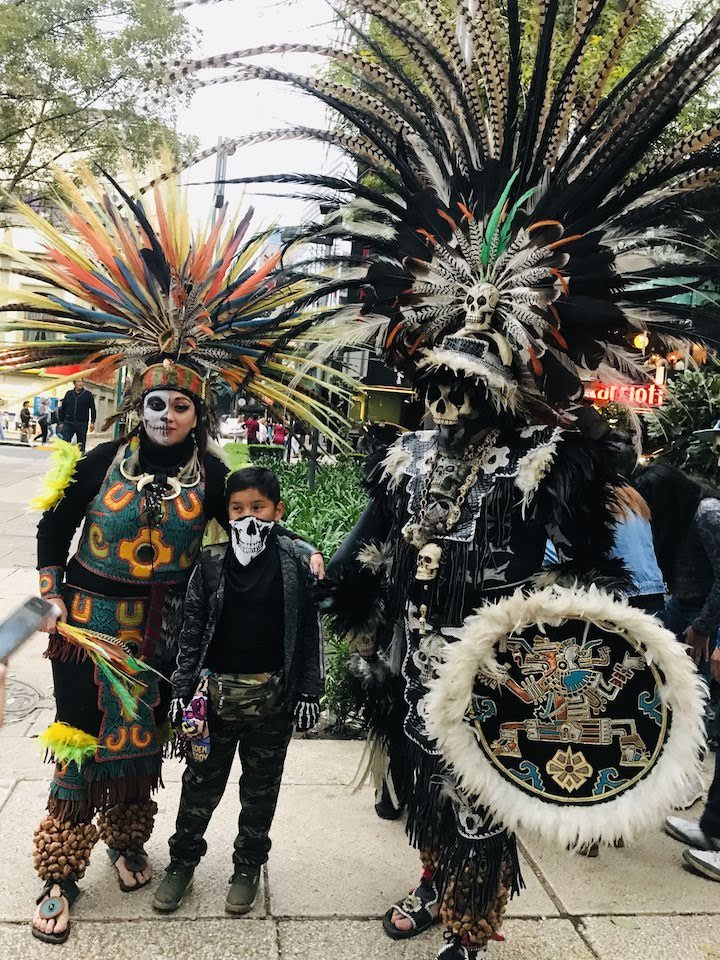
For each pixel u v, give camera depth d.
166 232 2.93
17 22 10.30
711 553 3.51
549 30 2.61
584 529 2.40
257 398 3.23
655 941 2.78
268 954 2.60
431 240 2.59
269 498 2.66
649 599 3.13
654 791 2.22
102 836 2.86
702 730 2.21
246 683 2.65
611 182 2.53
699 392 4.76
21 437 21.89
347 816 3.44
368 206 2.87
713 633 3.81
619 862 3.27
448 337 2.48
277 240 3.08
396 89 2.76
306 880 2.99
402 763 2.63
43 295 2.86
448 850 2.44
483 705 2.30
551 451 2.40
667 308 2.57
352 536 2.76
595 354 2.51
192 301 2.82
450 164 2.74
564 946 2.73
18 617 1.59
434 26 2.66
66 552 2.78
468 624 2.30
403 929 2.70
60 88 10.59
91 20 10.52
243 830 2.82
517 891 2.48
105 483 2.73
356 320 2.81
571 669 2.28
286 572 2.70
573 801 2.26
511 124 2.66
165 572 2.73
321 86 2.70
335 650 4.17
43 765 3.65
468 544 2.45
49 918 2.59
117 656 2.62
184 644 2.63
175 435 2.74
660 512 3.83
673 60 2.46
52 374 2.98
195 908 2.79
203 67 2.62
